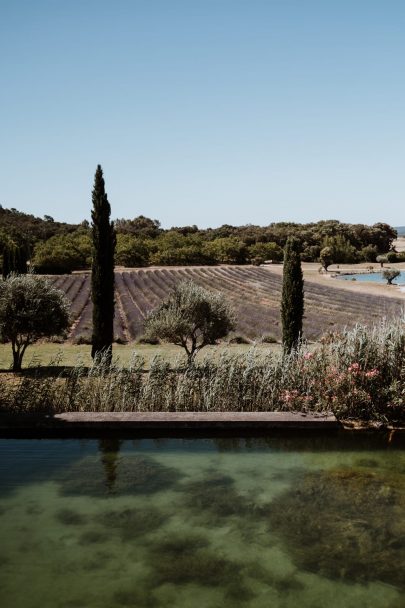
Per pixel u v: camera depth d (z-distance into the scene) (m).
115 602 4.75
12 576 5.13
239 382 10.30
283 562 5.38
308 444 8.88
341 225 109.00
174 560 5.42
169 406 10.05
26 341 15.74
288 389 10.23
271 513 6.39
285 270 14.94
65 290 45.09
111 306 15.48
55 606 4.69
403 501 6.69
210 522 6.19
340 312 35.94
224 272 69.38
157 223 123.69
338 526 6.07
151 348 22.62
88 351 21.48
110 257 15.42
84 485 7.22
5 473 7.63
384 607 4.69
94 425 9.09
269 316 33.69
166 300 16.73
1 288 14.98
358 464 8.01
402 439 9.01
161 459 8.23
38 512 6.43
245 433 9.11
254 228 118.62
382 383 9.95
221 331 15.95
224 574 5.18
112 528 6.06
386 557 5.43
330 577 5.12
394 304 40.34
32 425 9.05
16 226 96.56
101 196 15.35
